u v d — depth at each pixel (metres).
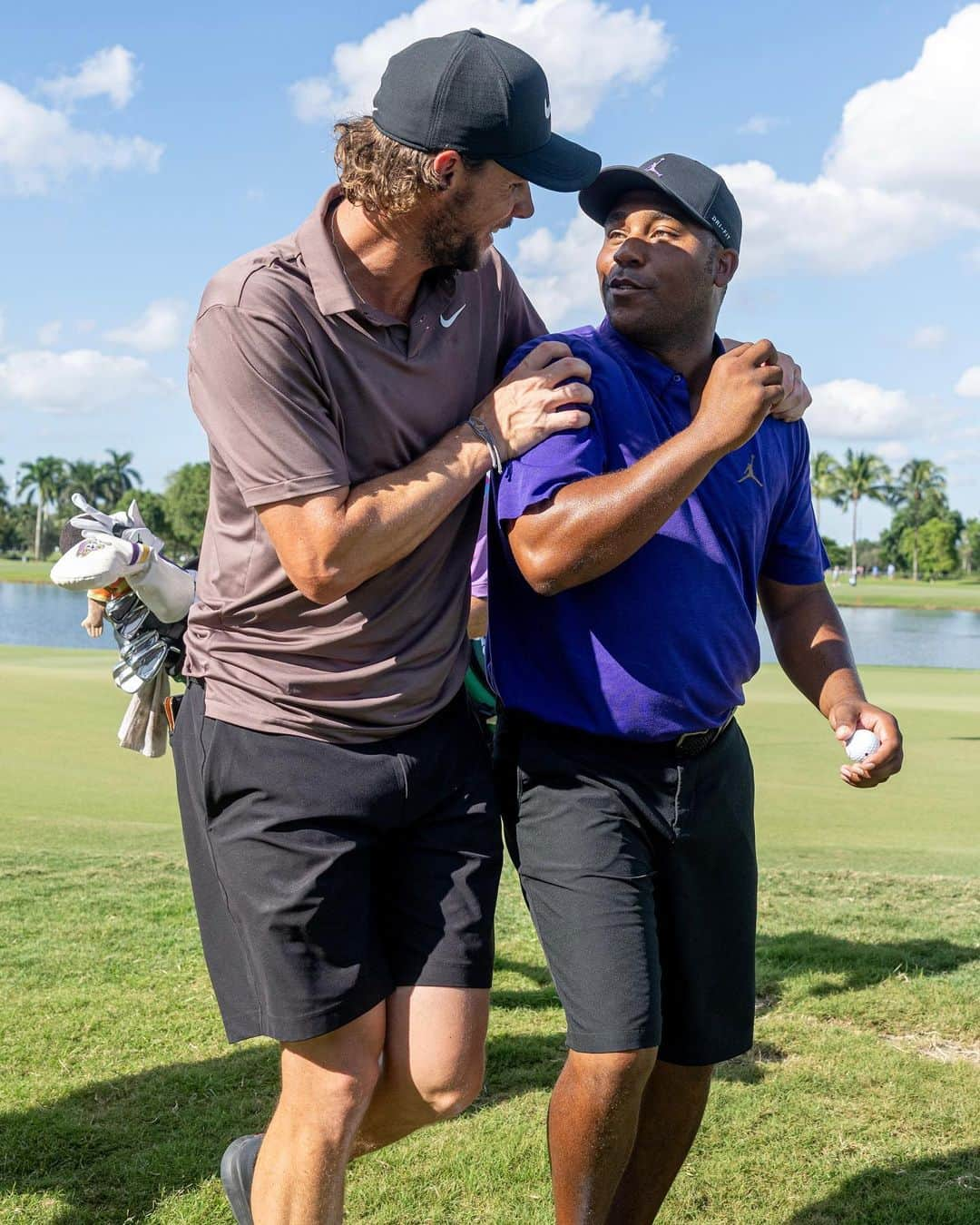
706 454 2.33
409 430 2.41
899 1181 3.07
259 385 2.23
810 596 3.05
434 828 2.49
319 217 2.31
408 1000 2.44
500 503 2.51
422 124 2.20
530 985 4.58
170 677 3.27
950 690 21.89
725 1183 3.06
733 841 2.67
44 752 11.77
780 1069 3.74
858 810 9.48
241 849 2.37
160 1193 2.99
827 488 105.88
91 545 3.12
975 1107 3.48
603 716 2.51
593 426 2.58
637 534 2.36
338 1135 2.35
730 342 2.87
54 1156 3.17
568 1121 2.46
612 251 2.72
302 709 2.34
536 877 2.56
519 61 2.26
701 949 2.67
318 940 2.32
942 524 126.31
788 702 18.19
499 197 2.31
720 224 2.68
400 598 2.38
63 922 5.35
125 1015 4.16
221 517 2.41
